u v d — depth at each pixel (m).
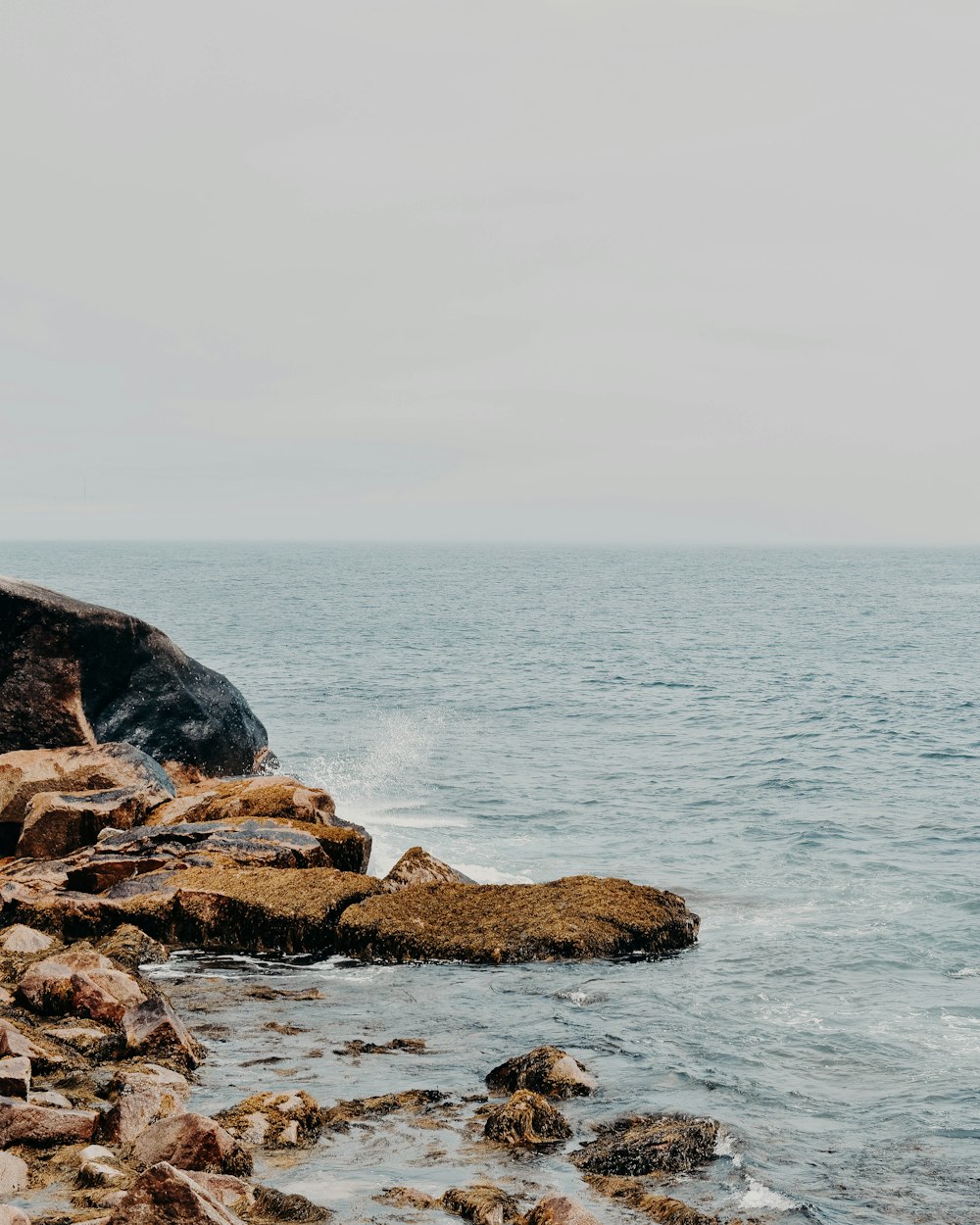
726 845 26.86
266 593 147.00
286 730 43.22
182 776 27.52
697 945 19.19
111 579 181.75
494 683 59.66
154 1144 9.99
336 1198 9.75
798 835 27.72
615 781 34.66
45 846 22.05
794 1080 13.52
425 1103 12.11
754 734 44.12
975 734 44.34
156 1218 8.05
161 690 27.56
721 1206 10.25
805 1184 10.81
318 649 75.62
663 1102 12.66
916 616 123.31
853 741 42.56
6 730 25.88
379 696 53.59
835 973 17.62
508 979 17.17
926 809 30.73
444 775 35.22
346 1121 11.52
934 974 17.58
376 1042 14.31
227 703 28.98
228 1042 14.05
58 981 14.16
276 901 19.02
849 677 64.88
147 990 14.75
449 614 113.94
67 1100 11.37
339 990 16.58
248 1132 10.86
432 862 21.06
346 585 175.88
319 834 22.06
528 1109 11.45
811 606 142.50
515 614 116.50
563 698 54.38
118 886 19.55
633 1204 10.01
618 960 18.22
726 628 103.50
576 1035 14.79
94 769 23.42
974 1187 10.88
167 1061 12.74
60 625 26.34
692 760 38.31
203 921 18.91
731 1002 16.27
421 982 17.02
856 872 24.23
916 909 21.36
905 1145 11.80
